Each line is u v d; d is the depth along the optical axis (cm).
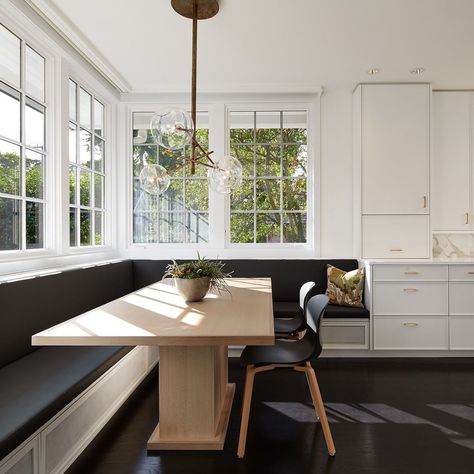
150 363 314
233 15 263
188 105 410
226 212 411
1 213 239
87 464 187
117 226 411
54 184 292
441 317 347
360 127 378
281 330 266
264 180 414
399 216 377
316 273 384
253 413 241
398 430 220
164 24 277
